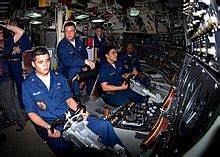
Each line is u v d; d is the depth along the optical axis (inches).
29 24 353.7
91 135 98.0
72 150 102.6
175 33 336.2
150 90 180.1
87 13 320.8
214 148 35.1
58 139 108.4
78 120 102.8
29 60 189.9
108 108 154.9
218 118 37.0
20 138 169.3
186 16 178.1
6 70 181.2
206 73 61.4
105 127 109.0
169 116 92.8
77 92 160.4
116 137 108.9
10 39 183.5
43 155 144.6
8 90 181.0
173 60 307.3
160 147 64.1
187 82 92.3
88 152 91.4
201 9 84.7
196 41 128.4
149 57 453.1
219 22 58.6
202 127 39.8
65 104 125.6
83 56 215.2
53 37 296.7
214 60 66.9
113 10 397.4
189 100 65.2
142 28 456.8
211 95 45.9
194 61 105.9
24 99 116.6
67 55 196.2
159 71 347.9
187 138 43.2
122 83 180.9
